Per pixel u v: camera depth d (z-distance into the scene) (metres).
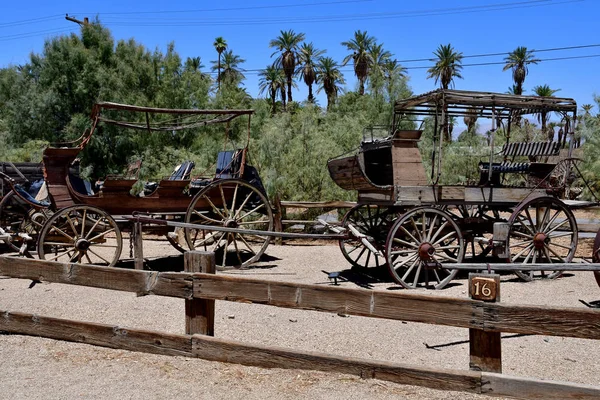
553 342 5.30
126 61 21.06
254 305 6.57
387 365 3.71
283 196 14.27
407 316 3.65
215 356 4.22
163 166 17.64
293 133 15.72
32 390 3.89
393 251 7.73
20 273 5.00
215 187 9.34
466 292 7.48
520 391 3.37
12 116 20.45
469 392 3.49
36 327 4.89
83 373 4.18
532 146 8.93
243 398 3.75
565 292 7.54
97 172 19.12
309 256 10.93
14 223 9.71
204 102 22.02
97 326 4.66
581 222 11.29
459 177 14.27
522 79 44.19
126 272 4.48
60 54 19.80
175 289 4.32
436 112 8.00
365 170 8.58
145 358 4.43
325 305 3.87
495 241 7.95
